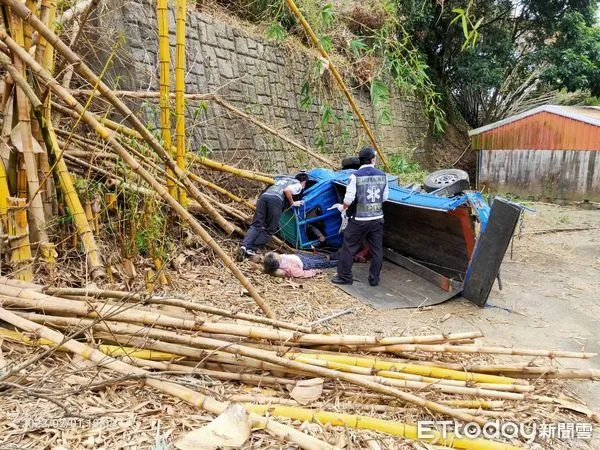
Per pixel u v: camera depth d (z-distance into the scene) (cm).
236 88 728
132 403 220
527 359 328
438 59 1496
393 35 1067
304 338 263
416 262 520
